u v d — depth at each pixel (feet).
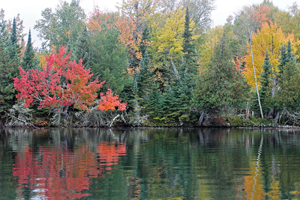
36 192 24.45
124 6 169.17
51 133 90.02
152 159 40.45
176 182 27.76
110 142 63.21
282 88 130.21
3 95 114.11
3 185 26.53
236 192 24.70
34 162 37.78
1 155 43.70
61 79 120.37
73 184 26.96
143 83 132.57
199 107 125.39
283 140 68.90
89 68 110.32
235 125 128.67
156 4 178.40
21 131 99.35
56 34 198.18
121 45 139.44
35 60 134.72
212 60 125.39
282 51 131.85
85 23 167.32
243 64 159.84
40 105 118.01
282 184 27.25
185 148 52.95
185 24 158.40
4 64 115.03
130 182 27.73
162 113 132.26
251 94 130.52
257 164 37.04
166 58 165.78
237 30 193.88
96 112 121.60
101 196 23.49
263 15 187.01
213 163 37.47
